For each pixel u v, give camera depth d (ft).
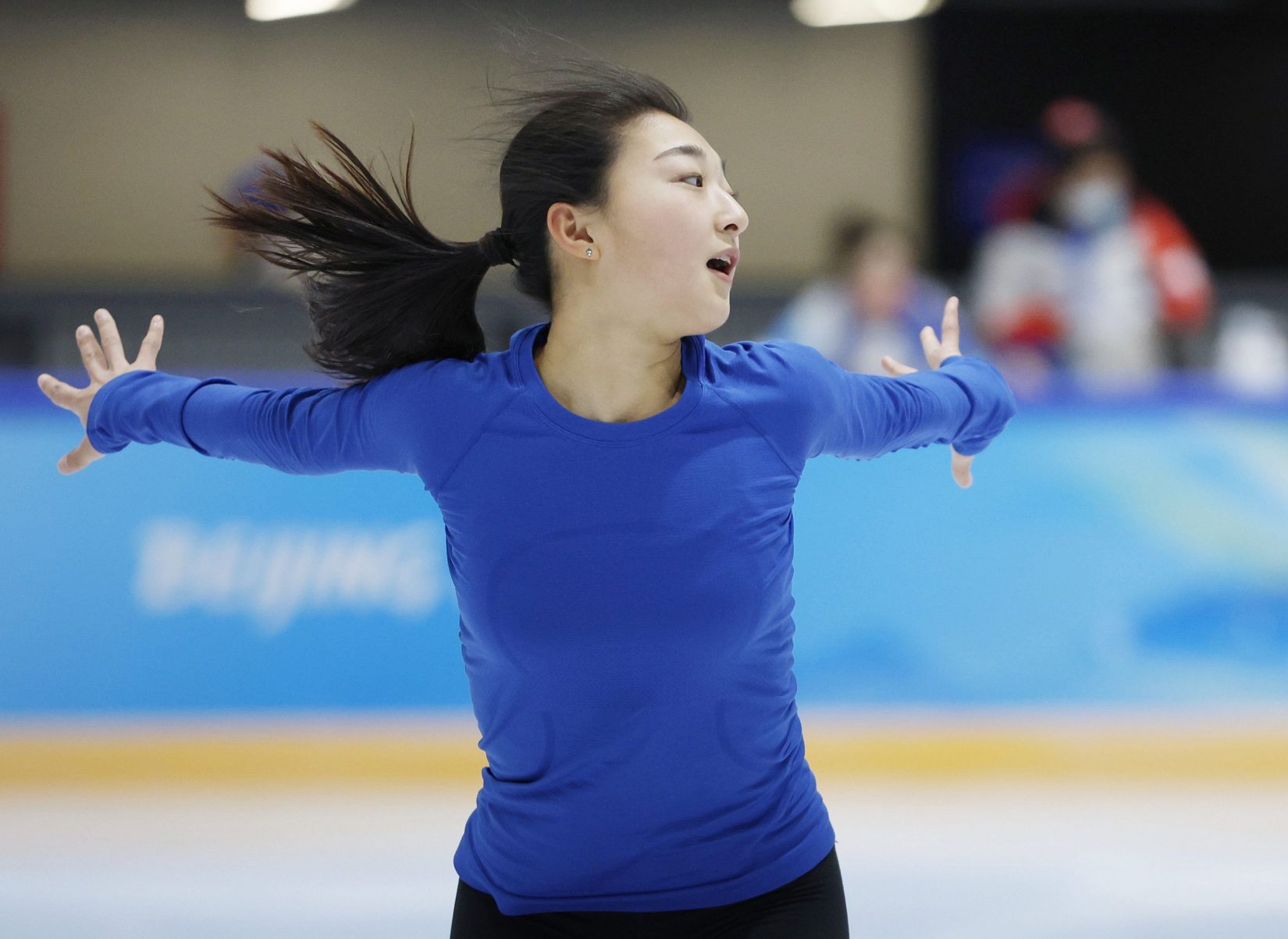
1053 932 29.91
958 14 79.36
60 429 43.47
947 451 43.96
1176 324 59.41
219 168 76.89
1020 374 57.88
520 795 15.34
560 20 77.77
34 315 52.24
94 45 76.13
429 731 43.57
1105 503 44.19
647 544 14.52
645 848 15.16
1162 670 44.16
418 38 76.54
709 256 14.66
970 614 43.93
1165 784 43.60
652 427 14.51
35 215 76.69
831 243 74.74
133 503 43.47
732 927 15.35
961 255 80.28
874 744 43.75
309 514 43.60
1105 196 60.39
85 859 35.91
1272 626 44.24
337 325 16.22
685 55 78.64
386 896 32.60
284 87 76.69
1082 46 80.84
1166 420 44.34
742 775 15.17
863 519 43.78
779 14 78.69
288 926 30.58
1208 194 83.41
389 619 43.65
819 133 79.56
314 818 39.68
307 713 43.50
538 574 14.61
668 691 14.64
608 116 14.88
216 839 37.70
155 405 16.70
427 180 76.74
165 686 43.39
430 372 15.21
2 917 31.42
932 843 37.09
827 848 15.88
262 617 43.57
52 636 43.34
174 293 51.90
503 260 15.71
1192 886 33.17
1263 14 81.30
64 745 43.27
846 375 15.90
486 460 14.71
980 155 80.23
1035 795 42.27
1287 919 30.76
